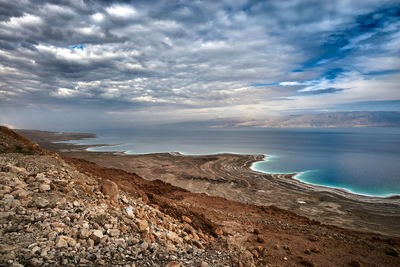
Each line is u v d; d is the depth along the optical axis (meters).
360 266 9.91
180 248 7.48
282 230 14.79
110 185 10.16
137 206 10.43
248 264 7.91
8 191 6.92
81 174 12.91
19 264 3.92
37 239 4.97
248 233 12.94
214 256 7.74
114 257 5.31
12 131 17.33
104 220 6.96
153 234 7.67
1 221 5.26
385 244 14.93
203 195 26.70
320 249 11.62
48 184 8.32
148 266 5.39
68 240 5.23
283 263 9.43
